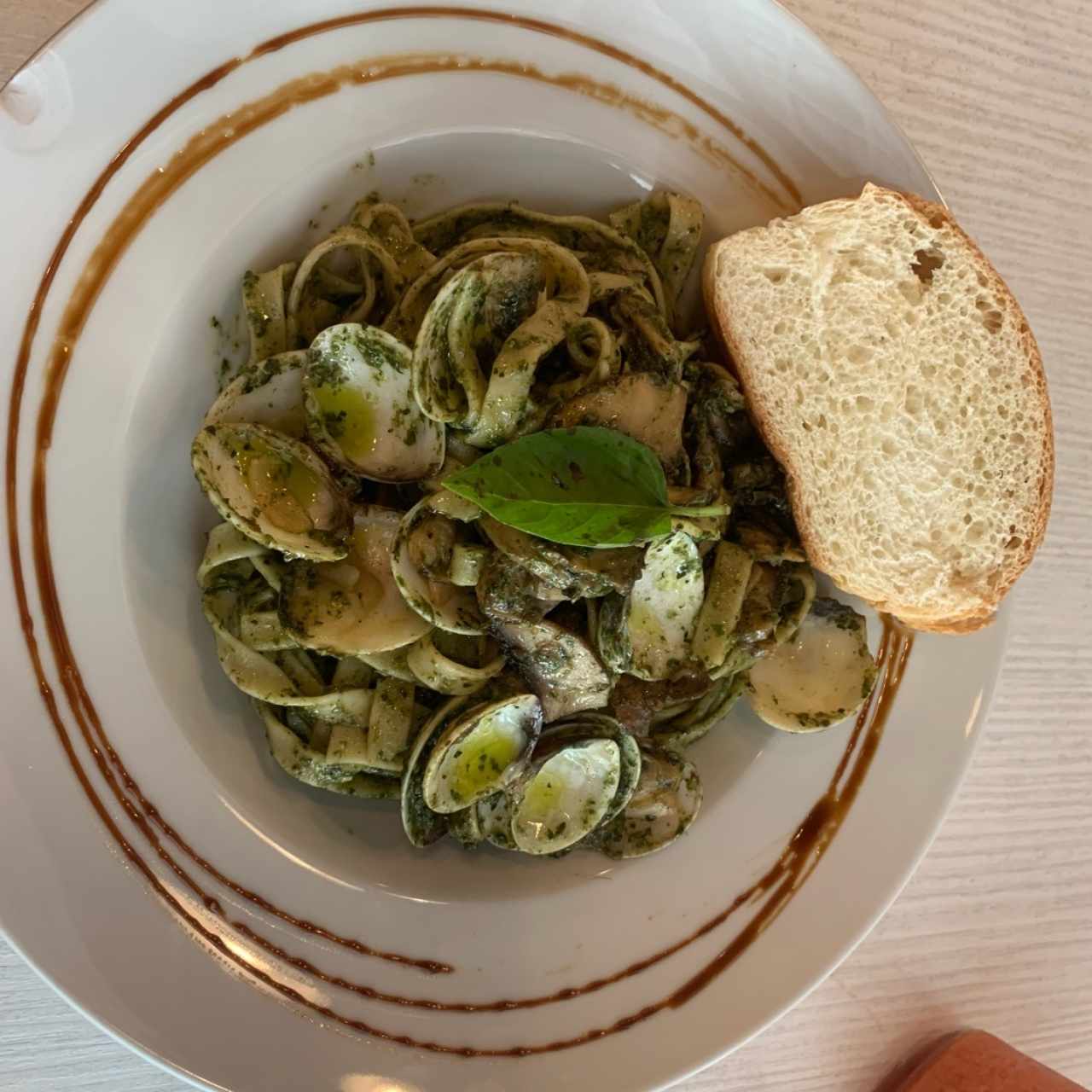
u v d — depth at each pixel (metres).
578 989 0.32
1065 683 0.39
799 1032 0.38
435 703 0.34
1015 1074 0.37
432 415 0.30
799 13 0.34
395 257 0.32
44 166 0.27
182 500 0.31
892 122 0.32
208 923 0.30
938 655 0.34
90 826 0.29
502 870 0.33
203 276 0.30
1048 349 0.37
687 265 0.34
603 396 0.31
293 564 0.31
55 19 0.30
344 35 0.29
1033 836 0.40
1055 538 0.38
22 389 0.28
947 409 0.31
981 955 0.40
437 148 0.31
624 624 0.31
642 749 0.34
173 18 0.27
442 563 0.31
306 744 0.33
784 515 0.34
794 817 0.34
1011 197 0.36
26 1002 0.32
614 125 0.32
